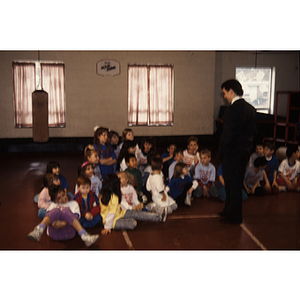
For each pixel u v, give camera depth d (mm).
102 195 3092
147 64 8289
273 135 7613
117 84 8203
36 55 7680
